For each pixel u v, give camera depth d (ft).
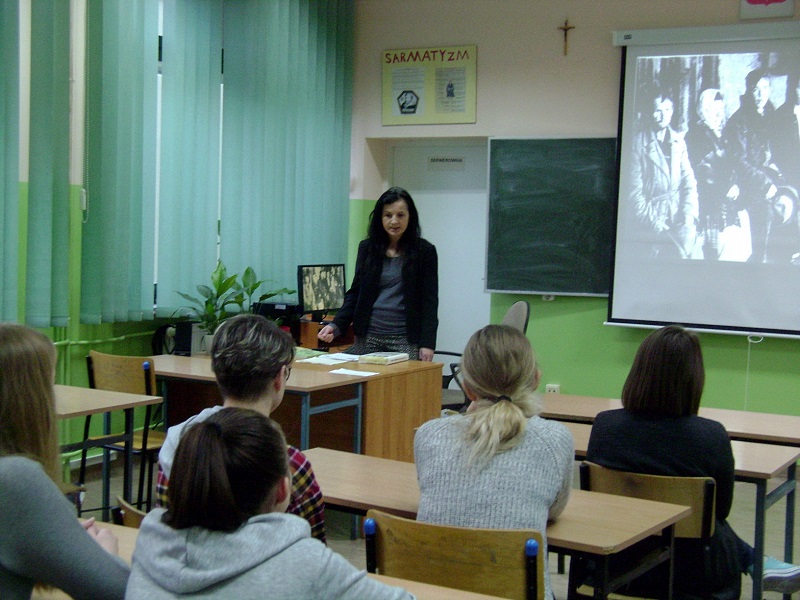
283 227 19.88
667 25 18.98
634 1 19.27
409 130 21.81
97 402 10.73
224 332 6.24
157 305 16.67
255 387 6.13
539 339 20.56
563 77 20.06
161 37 16.47
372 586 4.01
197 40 17.19
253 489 3.93
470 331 22.57
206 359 14.30
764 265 18.25
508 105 20.66
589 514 6.89
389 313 14.23
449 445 6.20
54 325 14.33
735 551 8.07
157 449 12.53
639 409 8.09
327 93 21.33
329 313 18.89
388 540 5.90
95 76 14.84
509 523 5.86
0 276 13.21
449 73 21.18
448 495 6.04
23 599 4.47
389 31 21.86
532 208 20.33
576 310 20.21
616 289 19.45
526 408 6.33
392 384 13.01
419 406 13.75
